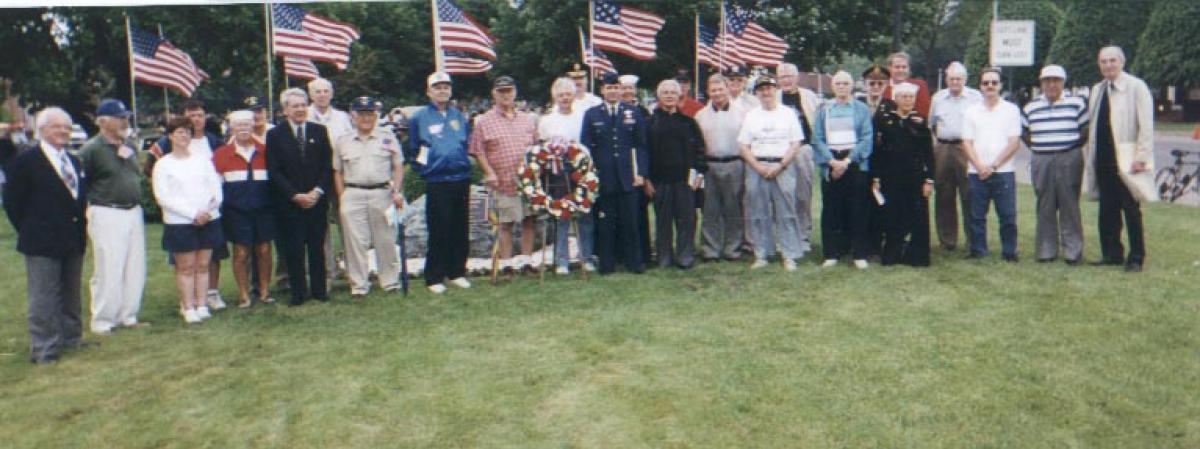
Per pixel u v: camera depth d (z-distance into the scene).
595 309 7.54
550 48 31.25
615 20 13.89
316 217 8.18
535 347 6.41
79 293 6.89
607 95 9.01
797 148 8.90
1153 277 7.97
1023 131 9.09
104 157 7.26
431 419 5.10
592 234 9.52
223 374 6.05
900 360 5.82
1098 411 4.88
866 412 4.96
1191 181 14.68
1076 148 8.65
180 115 7.74
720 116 9.48
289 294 8.83
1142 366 5.55
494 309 7.68
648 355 6.12
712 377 5.61
